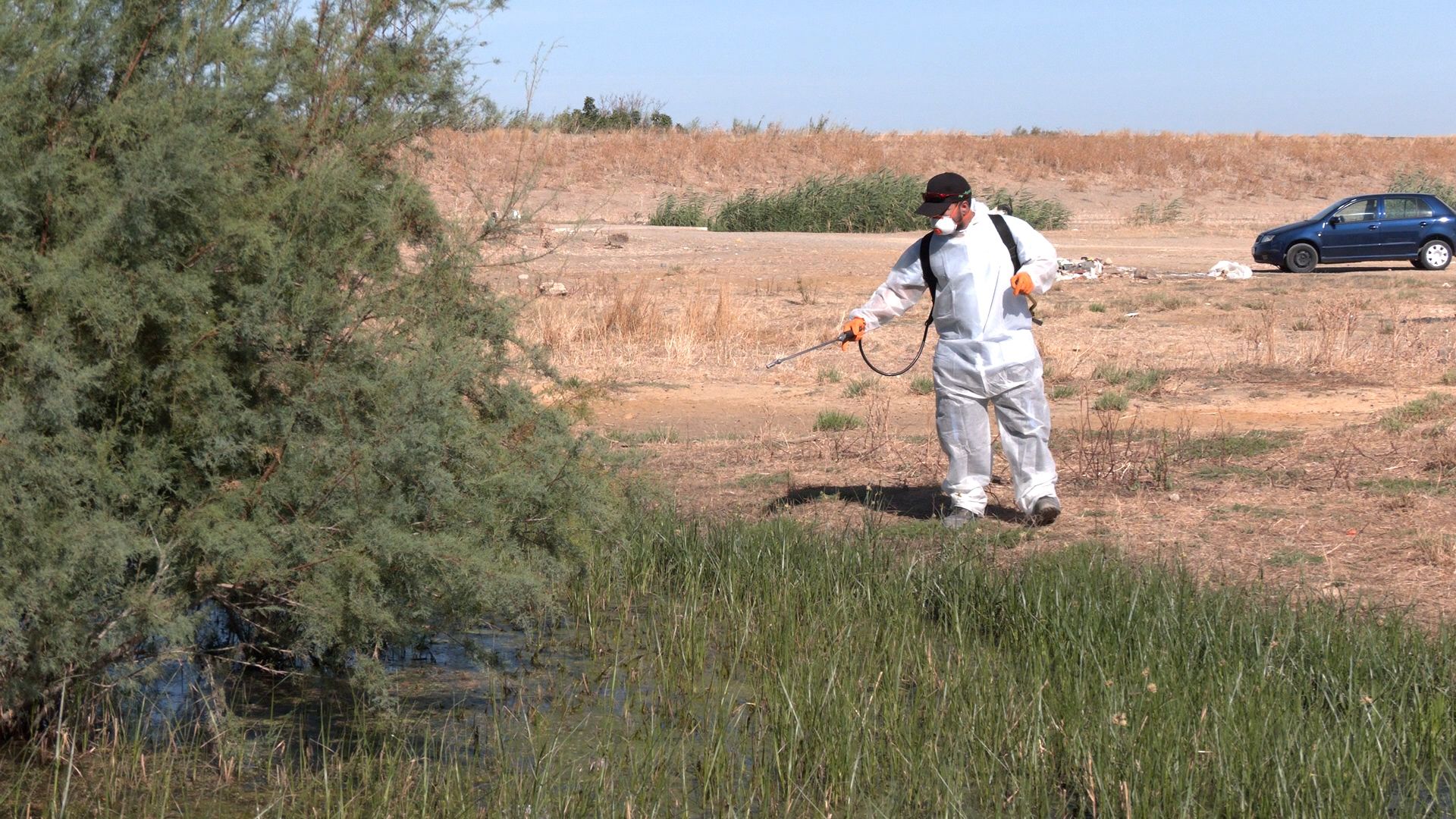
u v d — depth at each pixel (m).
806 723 5.15
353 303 5.03
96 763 4.80
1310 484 8.70
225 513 4.69
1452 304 18.91
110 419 4.62
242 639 5.71
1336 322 15.93
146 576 4.64
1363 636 5.64
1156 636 5.79
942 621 6.41
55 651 4.40
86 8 4.41
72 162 4.33
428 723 5.39
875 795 4.70
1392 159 52.69
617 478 6.39
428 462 4.84
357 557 4.69
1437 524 7.64
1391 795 4.49
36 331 4.20
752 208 34.38
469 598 5.23
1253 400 12.12
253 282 4.81
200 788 4.71
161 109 4.36
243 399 4.78
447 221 5.57
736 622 6.50
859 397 12.92
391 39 5.47
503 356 5.77
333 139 5.25
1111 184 47.62
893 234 32.59
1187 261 26.69
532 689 5.80
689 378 13.99
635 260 24.73
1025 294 7.73
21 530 4.09
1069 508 8.45
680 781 4.88
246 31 4.83
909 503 8.86
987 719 5.05
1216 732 4.64
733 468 9.98
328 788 4.60
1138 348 15.27
